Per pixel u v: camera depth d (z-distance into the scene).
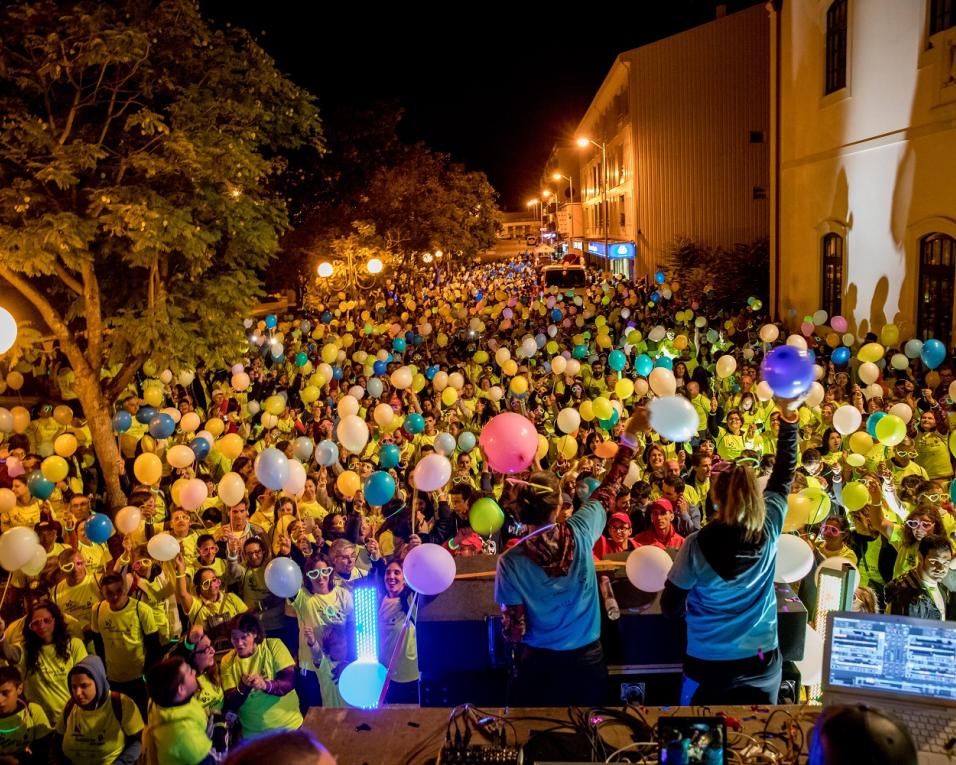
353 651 6.13
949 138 13.30
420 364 15.98
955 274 13.51
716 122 34.38
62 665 5.78
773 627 3.84
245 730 5.50
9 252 8.90
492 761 3.06
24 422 10.49
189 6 9.91
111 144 10.46
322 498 8.74
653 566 4.39
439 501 8.77
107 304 10.98
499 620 4.26
